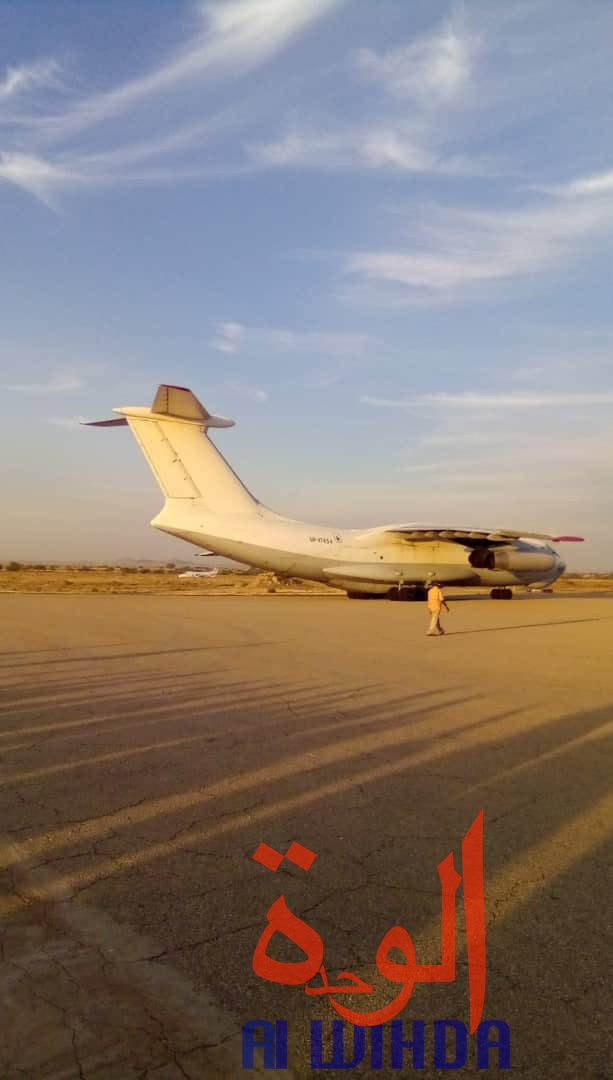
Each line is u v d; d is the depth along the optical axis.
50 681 10.94
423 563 33.44
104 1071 2.70
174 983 3.23
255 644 15.98
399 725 8.18
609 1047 2.84
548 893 4.09
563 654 14.58
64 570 136.88
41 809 5.43
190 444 30.53
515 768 6.52
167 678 11.25
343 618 23.41
